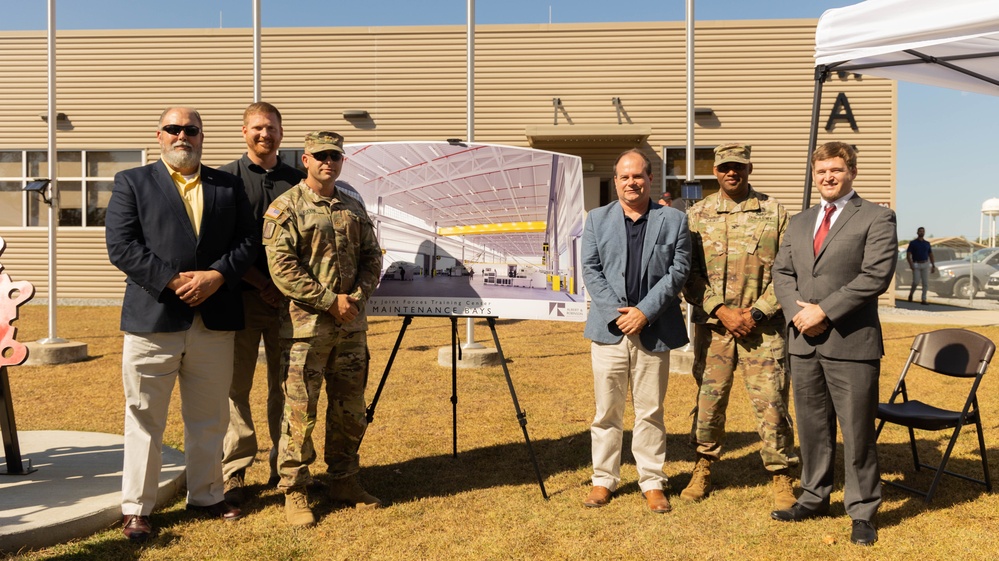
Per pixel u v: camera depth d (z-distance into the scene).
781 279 3.40
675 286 3.46
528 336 9.56
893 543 3.09
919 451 4.49
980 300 15.83
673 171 12.88
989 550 2.99
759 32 12.60
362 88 13.15
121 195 3.15
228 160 13.26
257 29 7.18
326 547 3.04
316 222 3.34
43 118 13.45
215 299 3.28
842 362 3.21
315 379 3.37
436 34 13.01
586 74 12.84
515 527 3.27
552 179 3.80
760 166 12.69
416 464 4.24
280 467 3.33
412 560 2.93
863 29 4.08
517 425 5.08
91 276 13.41
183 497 3.64
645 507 3.54
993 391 6.16
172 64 13.29
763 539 3.13
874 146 12.48
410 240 3.92
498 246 3.86
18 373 6.88
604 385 3.59
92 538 3.06
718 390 3.61
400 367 7.22
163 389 3.19
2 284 3.69
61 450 4.27
